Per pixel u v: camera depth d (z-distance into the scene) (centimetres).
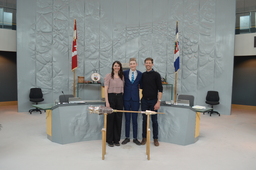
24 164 298
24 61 732
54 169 284
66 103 408
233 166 304
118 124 377
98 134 416
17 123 567
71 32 780
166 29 779
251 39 764
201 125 575
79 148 366
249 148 385
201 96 764
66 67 780
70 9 776
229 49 731
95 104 414
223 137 456
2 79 862
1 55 858
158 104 375
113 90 372
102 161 312
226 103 738
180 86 779
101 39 802
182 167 297
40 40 748
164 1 778
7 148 365
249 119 662
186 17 766
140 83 390
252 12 764
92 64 802
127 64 773
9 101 885
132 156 334
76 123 399
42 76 754
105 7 800
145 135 388
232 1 724
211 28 749
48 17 754
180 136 395
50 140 412
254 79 845
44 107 404
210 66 752
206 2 750
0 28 749
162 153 350
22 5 723
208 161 320
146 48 794
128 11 799
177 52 537
